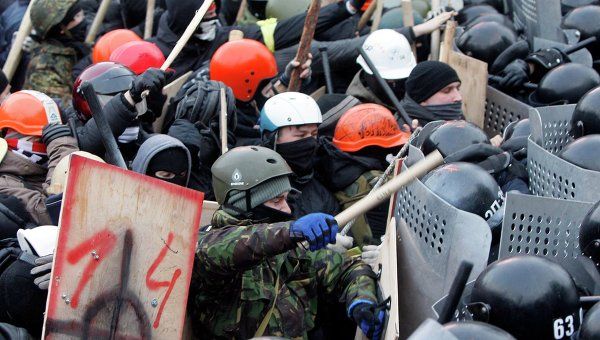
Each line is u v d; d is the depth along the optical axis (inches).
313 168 338.3
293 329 257.6
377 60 400.2
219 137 339.0
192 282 253.3
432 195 251.8
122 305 236.7
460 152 290.2
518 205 252.4
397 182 244.2
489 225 257.4
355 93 399.5
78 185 231.5
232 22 523.8
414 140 311.9
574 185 278.2
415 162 274.8
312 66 419.5
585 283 261.3
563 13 502.6
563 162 280.2
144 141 318.3
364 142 336.8
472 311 227.5
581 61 425.4
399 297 264.7
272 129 329.1
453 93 372.2
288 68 381.7
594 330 215.0
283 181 259.0
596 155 277.3
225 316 255.6
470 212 254.7
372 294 258.4
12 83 483.5
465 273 204.4
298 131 327.9
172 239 237.5
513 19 514.0
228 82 374.0
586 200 274.5
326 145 338.6
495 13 495.5
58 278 231.3
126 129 330.6
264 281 257.3
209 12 426.6
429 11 531.8
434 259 252.2
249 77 374.9
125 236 236.1
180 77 408.2
